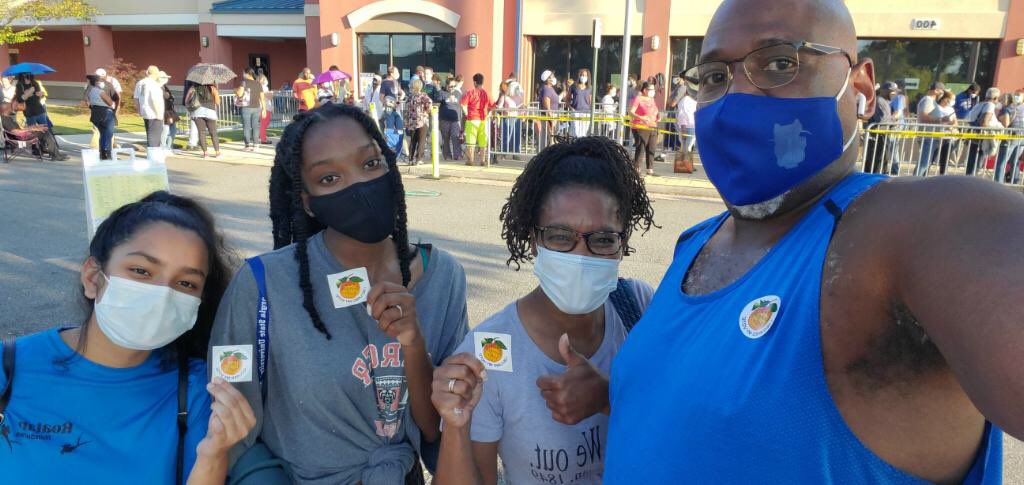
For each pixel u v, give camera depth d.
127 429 1.72
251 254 6.87
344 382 1.80
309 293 1.78
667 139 15.52
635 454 1.28
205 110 14.59
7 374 1.69
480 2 18.45
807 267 1.03
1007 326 0.72
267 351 1.79
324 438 1.81
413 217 8.87
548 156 1.82
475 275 6.25
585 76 15.53
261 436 1.89
